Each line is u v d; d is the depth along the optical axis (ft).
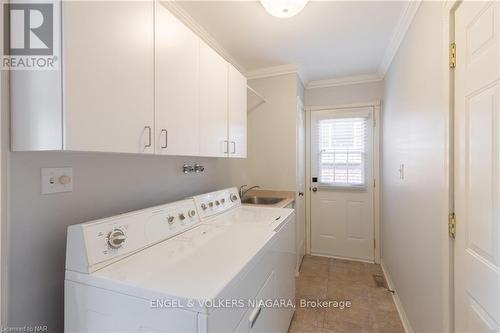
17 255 2.98
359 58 8.31
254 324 3.44
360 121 10.13
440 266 4.10
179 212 4.57
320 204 10.80
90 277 2.85
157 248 3.70
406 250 6.24
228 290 2.70
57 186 3.38
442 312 4.01
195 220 4.90
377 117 9.86
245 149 6.77
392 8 5.58
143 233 3.70
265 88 9.35
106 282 2.76
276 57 8.21
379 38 6.95
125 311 2.67
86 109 2.65
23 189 3.02
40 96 2.60
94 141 2.74
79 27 2.59
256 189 9.42
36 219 3.16
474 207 3.23
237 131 6.31
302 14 5.82
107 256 3.11
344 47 7.50
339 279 8.57
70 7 2.50
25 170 3.04
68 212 3.53
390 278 8.22
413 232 5.64
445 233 3.88
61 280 3.43
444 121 3.89
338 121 10.42
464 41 3.43
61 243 3.43
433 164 4.40
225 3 5.43
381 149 9.84
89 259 2.90
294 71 8.91
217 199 5.95
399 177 6.98
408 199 6.05
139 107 3.33
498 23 2.72
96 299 2.82
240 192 9.06
